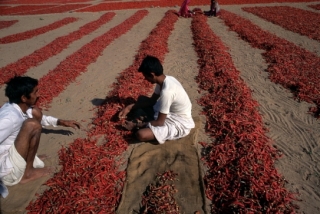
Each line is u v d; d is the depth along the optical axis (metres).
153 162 4.23
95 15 21.02
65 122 4.52
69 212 3.34
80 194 3.55
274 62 8.33
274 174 3.81
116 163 4.29
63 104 6.44
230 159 4.11
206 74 7.44
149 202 3.49
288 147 4.50
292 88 6.57
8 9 27.86
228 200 3.45
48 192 3.68
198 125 5.11
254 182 3.54
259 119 5.23
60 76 7.81
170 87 4.15
